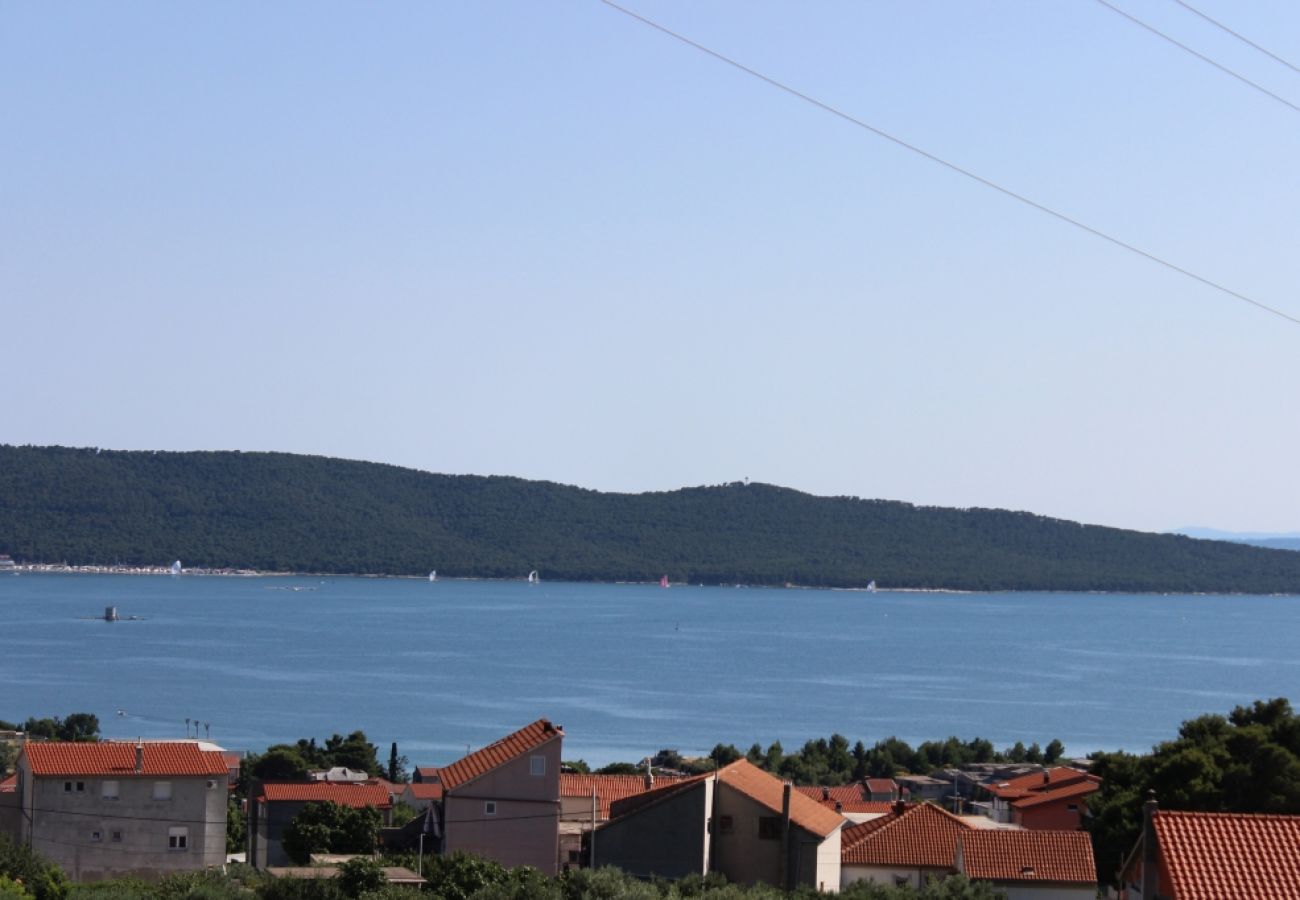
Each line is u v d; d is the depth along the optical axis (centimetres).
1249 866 3941
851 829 8281
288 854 9594
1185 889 3878
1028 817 11088
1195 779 9012
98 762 8562
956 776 15838
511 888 6234
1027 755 19250
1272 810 8894
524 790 7556
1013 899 7331
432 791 11181
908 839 7769
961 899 6378
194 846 8600
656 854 7225
